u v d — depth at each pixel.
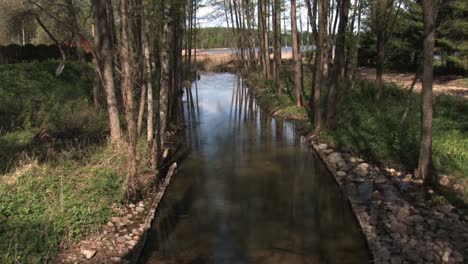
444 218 6.98
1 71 16.14
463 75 27.36
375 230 6.86
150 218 7.46
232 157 12.26
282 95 21.59
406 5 26.27
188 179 10.23
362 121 13.26
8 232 5.85
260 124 17.48
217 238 7.14
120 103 13.91
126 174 8.59
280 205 8.57
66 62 20.84
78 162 8.99
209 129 16.55
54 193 7.29
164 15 9.87
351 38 16.50
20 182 7.44
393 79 27.31
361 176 9.66
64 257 5.88
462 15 24.20
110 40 10.23
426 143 8.44
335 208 8.38
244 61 40.72
